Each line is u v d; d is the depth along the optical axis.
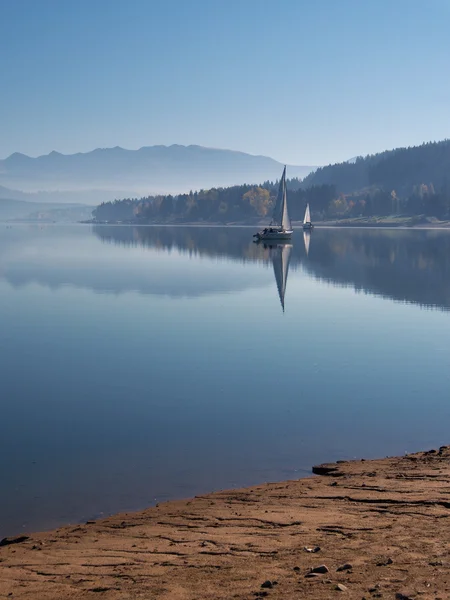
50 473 16.58
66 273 73.50
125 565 10.11
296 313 44.41
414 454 17.16
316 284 63.09
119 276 70.12
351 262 90.69
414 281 65.62
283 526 11.57
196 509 13.26
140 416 21.75
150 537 11.59
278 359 30.31
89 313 44.06
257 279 67.50
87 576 9.73
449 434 19.78
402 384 26.03
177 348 32.62
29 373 27.67
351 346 33.28
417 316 43.28
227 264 87.50
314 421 21.14
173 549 10.73
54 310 45.50
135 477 16.28
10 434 19.94
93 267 81.81
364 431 20.08
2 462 17.50
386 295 54.56
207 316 42.88
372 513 11.94
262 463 17.25
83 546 11.30
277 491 14.23
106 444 18.92
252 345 33.41
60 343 33.91
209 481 15.92
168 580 9.19
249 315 43.44
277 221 156.88
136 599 8.54
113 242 153.12
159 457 17.78
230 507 13.23
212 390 24.92
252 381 26.36
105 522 13.03
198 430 20.19
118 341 34.41
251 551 10.29
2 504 14.65
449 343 34.06
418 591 7.93
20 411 22.34
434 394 24.52
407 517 11.48
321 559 9.52
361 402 23.39
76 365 29.06
